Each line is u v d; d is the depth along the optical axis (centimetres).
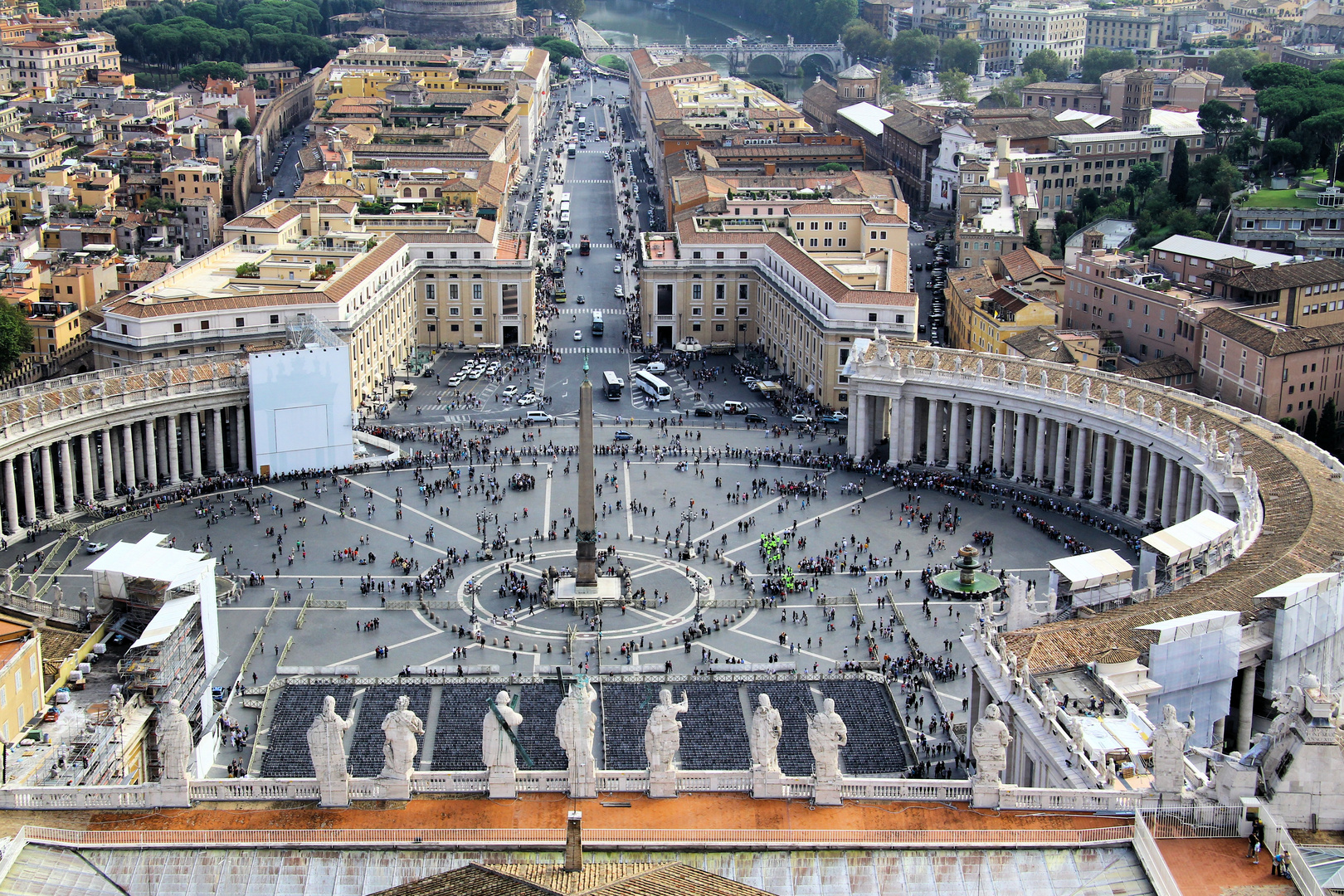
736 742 16300
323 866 9706
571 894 8219
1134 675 13688
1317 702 9831
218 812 10206
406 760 10319
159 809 10219
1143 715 12606
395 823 10050
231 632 19900
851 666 18800
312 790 10362
